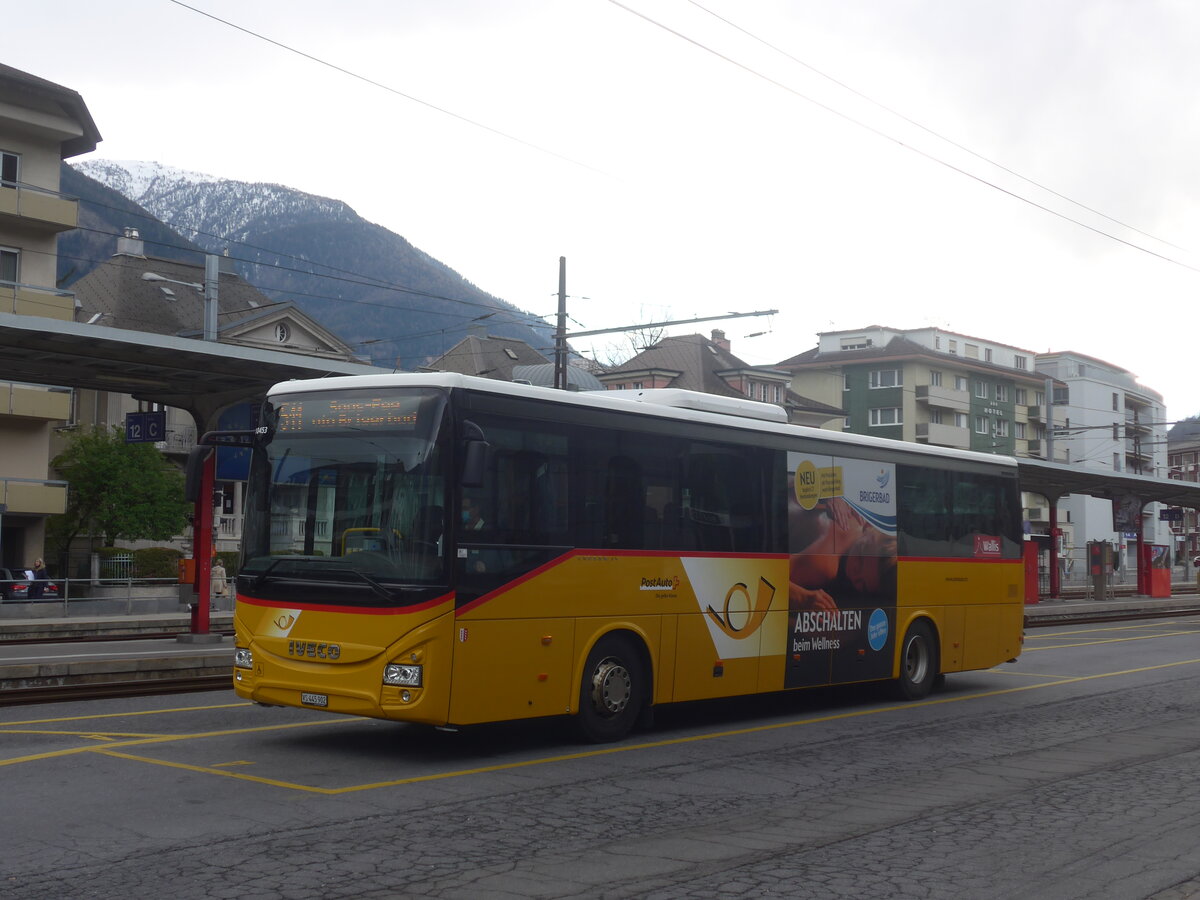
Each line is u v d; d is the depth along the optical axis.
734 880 6.70
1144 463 115.00
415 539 9.91
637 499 11.82
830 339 89.88
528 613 10.60
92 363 18.98
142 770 9.58
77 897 6.07
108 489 46.69
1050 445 48.91
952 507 16.38
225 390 21.80
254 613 10.60
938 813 8.62
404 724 12.52
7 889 6.21
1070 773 10.30
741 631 12.94
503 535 10.45
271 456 10.80
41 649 22.34
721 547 12.76
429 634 9.77
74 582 33.59
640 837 7.71
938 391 85.00
